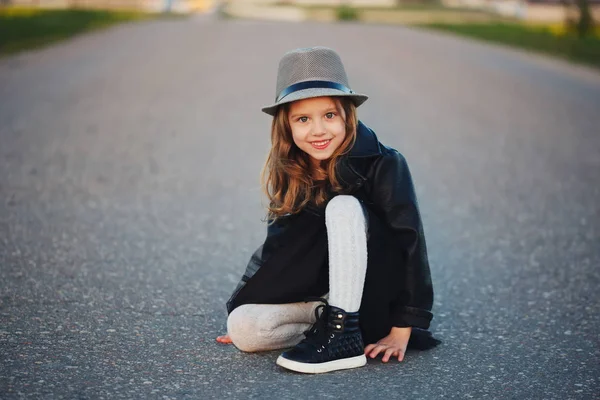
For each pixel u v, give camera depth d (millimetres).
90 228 4375
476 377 2576
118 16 25516
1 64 12266
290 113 2652
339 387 2473
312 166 2734
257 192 5352
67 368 2590
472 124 8305
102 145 6723
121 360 2674
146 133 7328
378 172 2660
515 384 2523
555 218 4797
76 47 15266
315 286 2688
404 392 2447
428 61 14766
